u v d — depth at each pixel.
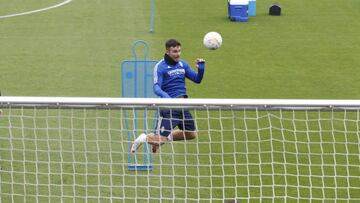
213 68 65.94
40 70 64.69
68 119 48.41
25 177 39.47
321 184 39.78
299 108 28.81
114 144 44.28
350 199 37.38
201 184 39.16
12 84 60.59
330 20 85.56
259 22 84.06
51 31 78.69
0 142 44.28
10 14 86.31
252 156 43.50
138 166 40.22
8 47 72.25
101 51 70.81
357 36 78.62
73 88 59.66
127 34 77.19
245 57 69.81
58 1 93.19
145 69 41.91
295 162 42.84
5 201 36.62
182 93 40.38
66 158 42.22
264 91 59.81
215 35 42.62
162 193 37.94
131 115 46.19
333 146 44.00
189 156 42.56
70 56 69.19
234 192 38.47
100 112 49.19
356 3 94.25
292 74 64.75
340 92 60.09
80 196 37.34
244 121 45.22
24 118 48.12
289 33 79.50
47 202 36.66
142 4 91.56
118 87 60.03
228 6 85.56
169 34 77.38
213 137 46.25
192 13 87.50
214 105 28.95
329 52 72.31
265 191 38.75
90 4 91.38
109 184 38.91
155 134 36.19
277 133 47.34
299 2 94.88
